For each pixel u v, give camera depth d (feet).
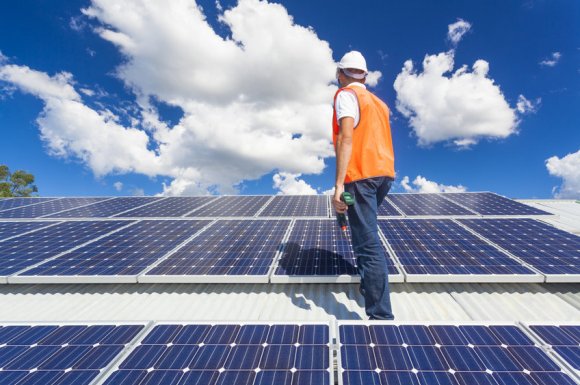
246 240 27.25
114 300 20.49
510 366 9.59
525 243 23.72
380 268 13.44
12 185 142.31
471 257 21.67
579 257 20.74
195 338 11.40
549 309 17.87
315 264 21.75
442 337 10.89
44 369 10.19
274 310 18.60
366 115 13.30
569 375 9.14
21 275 21.09
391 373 9.48
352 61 14.37
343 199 12.56
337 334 11.17
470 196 46.11
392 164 13.88
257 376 9.55
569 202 54.90
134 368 10.12
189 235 29.17
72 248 26.25
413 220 31.91
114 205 47.80
